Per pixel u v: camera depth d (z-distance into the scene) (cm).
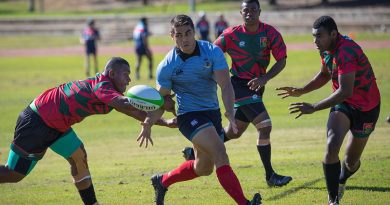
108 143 4819
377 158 3684
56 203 3002
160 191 2756
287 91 2939
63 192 3234
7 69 11012
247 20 3209
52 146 2583
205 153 2541
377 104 2708
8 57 13238
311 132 4794
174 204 2858
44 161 4262
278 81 8006
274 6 18925
